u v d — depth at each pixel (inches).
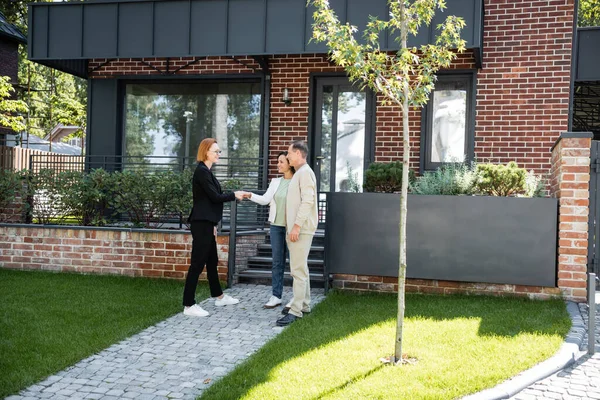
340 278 311.6
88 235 343.3
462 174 318.0
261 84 435.2
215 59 444.8
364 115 425.7
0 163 464.8
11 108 677.3
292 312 241.4
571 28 382.0
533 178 319.0
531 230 282.4
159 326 233.6
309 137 426.3
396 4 208.7
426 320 236.2
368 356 189.6
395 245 297.4
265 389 160.4
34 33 410.3
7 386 162.4
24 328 220.7
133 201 362.6
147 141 463.8
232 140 452.1
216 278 269.7
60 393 161.2
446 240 291.3
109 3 400.5
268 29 378.6
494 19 393.7
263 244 361.7
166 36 393.1
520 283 283.0
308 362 183.6
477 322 232.5
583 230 277.7
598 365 191.0
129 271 337.1
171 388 166.6
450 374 170.9
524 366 179.9
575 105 617.3
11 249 354.9
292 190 241.4
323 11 202.1
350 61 195.0
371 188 325.7
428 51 210.5
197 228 251.0
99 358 192.5
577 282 278.5
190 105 458.6
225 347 206.8
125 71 457.7
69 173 375.2
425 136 410.3
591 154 287.6
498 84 393.7
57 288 295.3
